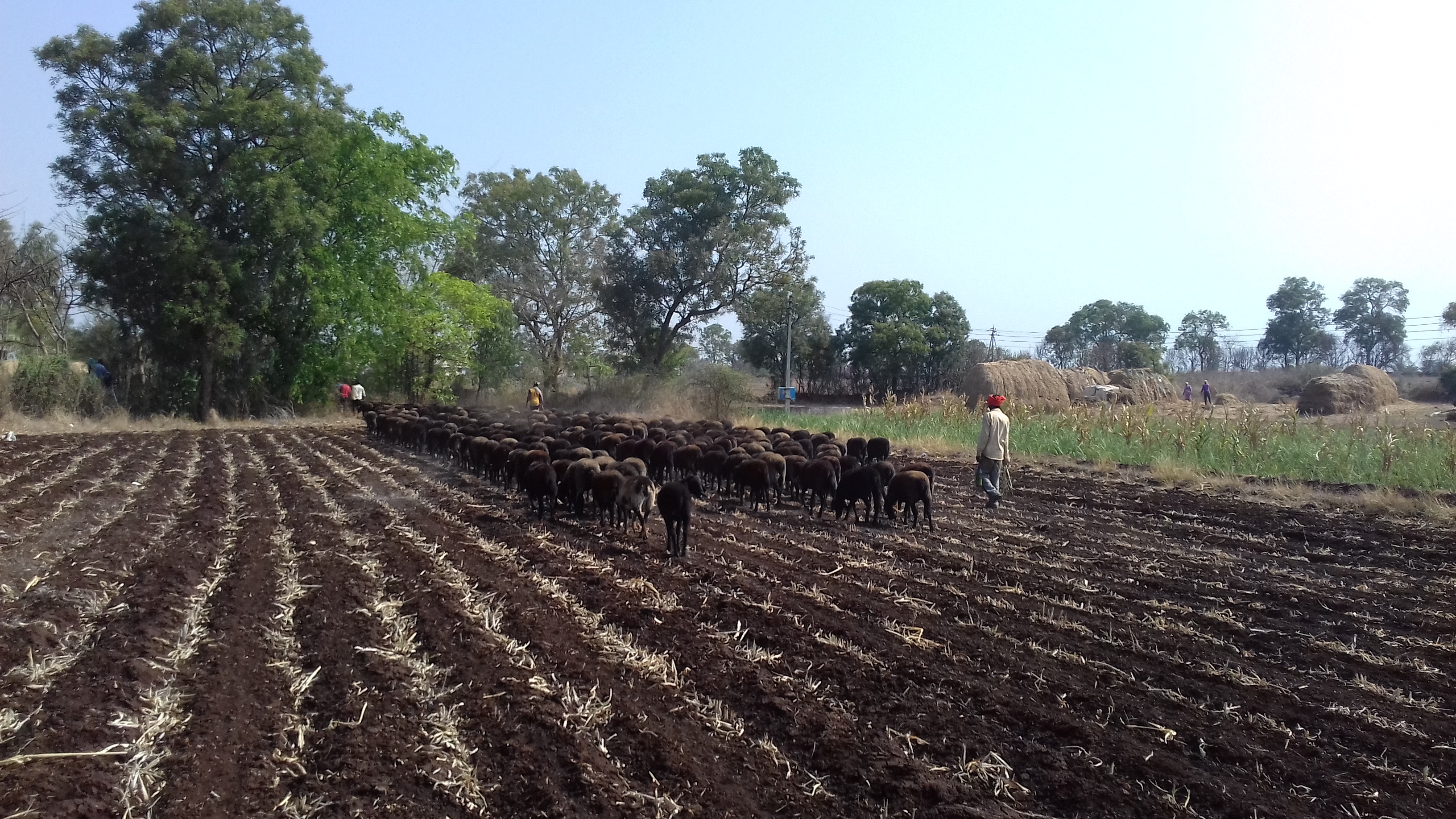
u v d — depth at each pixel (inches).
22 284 1380.4
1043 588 348.5
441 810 184.5
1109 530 475.5
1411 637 289.9
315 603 322.3
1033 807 186.2
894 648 275.9
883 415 1106.1
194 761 202.2
